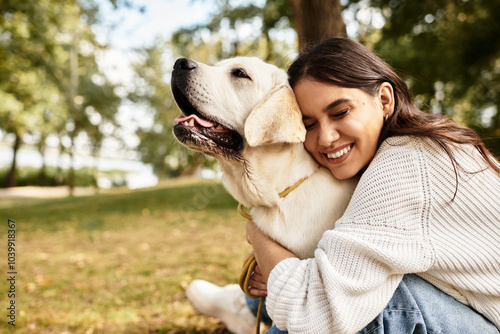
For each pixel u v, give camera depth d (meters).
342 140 1.59
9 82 14.02
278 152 1.80
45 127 21.36
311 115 1.66
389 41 9.05
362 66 1.59
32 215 10.79
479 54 10.00
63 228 7.98
